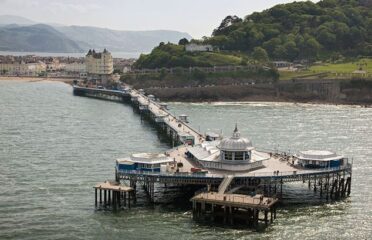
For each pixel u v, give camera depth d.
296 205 132.12
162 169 136.50
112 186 129.12
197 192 129.00
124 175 133.50
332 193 138.50
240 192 128.62
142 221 119.31
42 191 140.75
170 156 157.00
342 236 111.88
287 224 118.25
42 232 112.00
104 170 164.50
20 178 153.50
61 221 118.62
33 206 128.38
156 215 123.31
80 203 131.25
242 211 119.19
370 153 193.75
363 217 124.06
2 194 137.25
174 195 138.25
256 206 115.00
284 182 143.12
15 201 131.75
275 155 158.25
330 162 141.75
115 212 125.06
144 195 138.50
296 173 135.62
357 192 143.88
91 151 194.25
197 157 148.00
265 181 133.88
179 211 126.19
